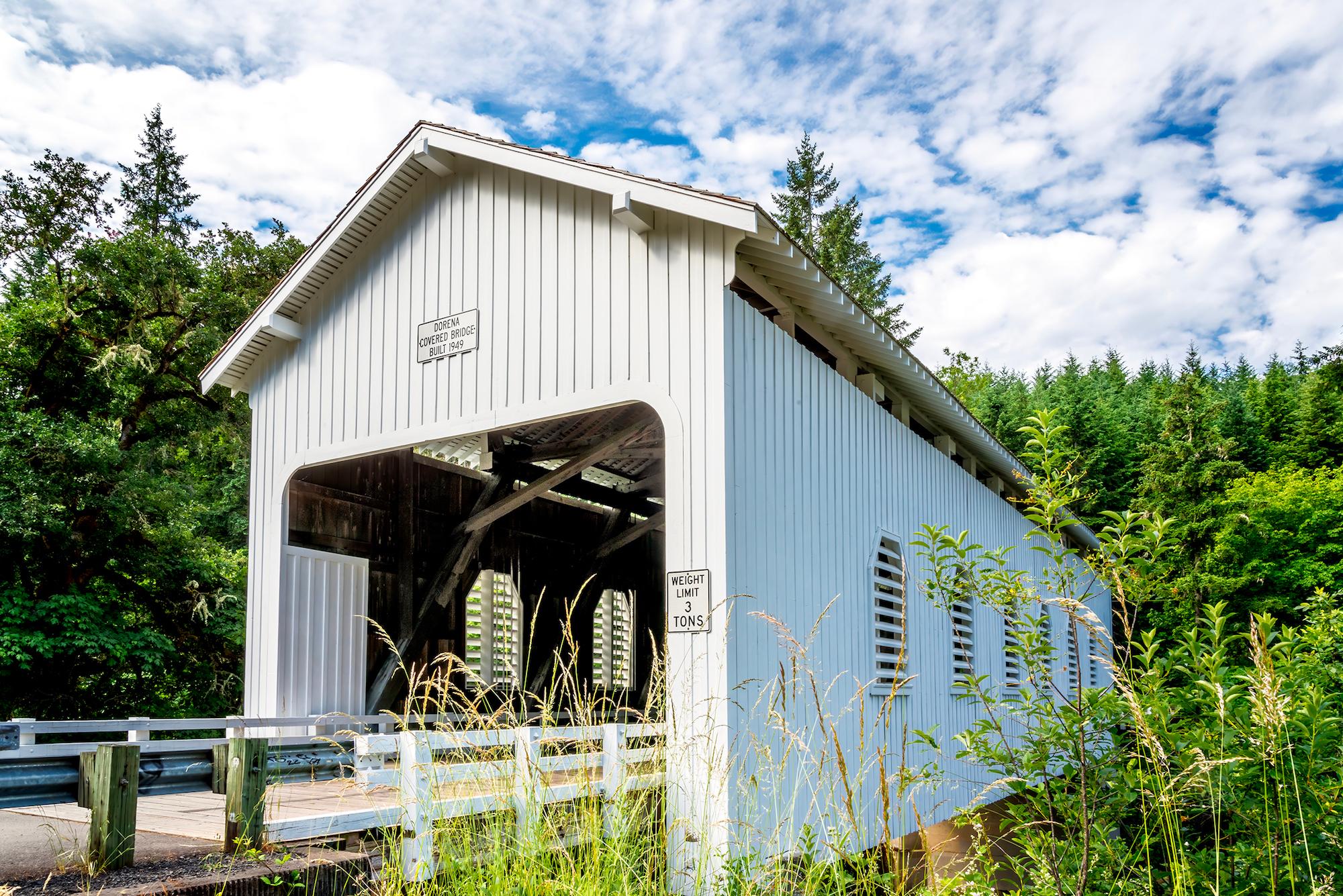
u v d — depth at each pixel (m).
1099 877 3.12
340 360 7.39
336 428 7.30
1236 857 3.06
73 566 12.73
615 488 11.27
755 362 5.95
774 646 5.76
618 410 8.45
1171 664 3.16
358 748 3.71
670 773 4.82
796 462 6.38
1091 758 3.13
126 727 5.08
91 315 14.16
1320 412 28.52
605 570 11.10
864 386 7.89
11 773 3.34
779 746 5.59
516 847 3.56
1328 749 3.19
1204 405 23.89
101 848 3.44
